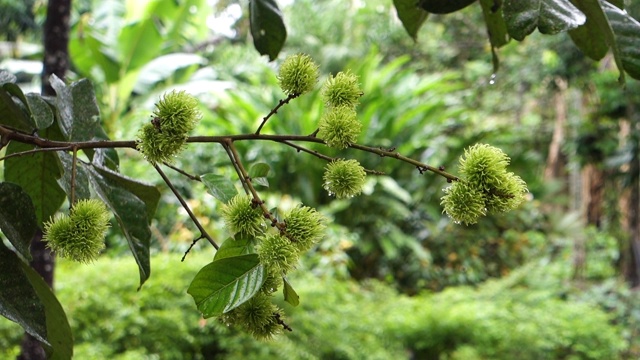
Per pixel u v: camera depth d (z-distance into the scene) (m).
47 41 2.13
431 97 8.62
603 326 5.52
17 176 1.50
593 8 1.18
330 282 5.42
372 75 8.82
